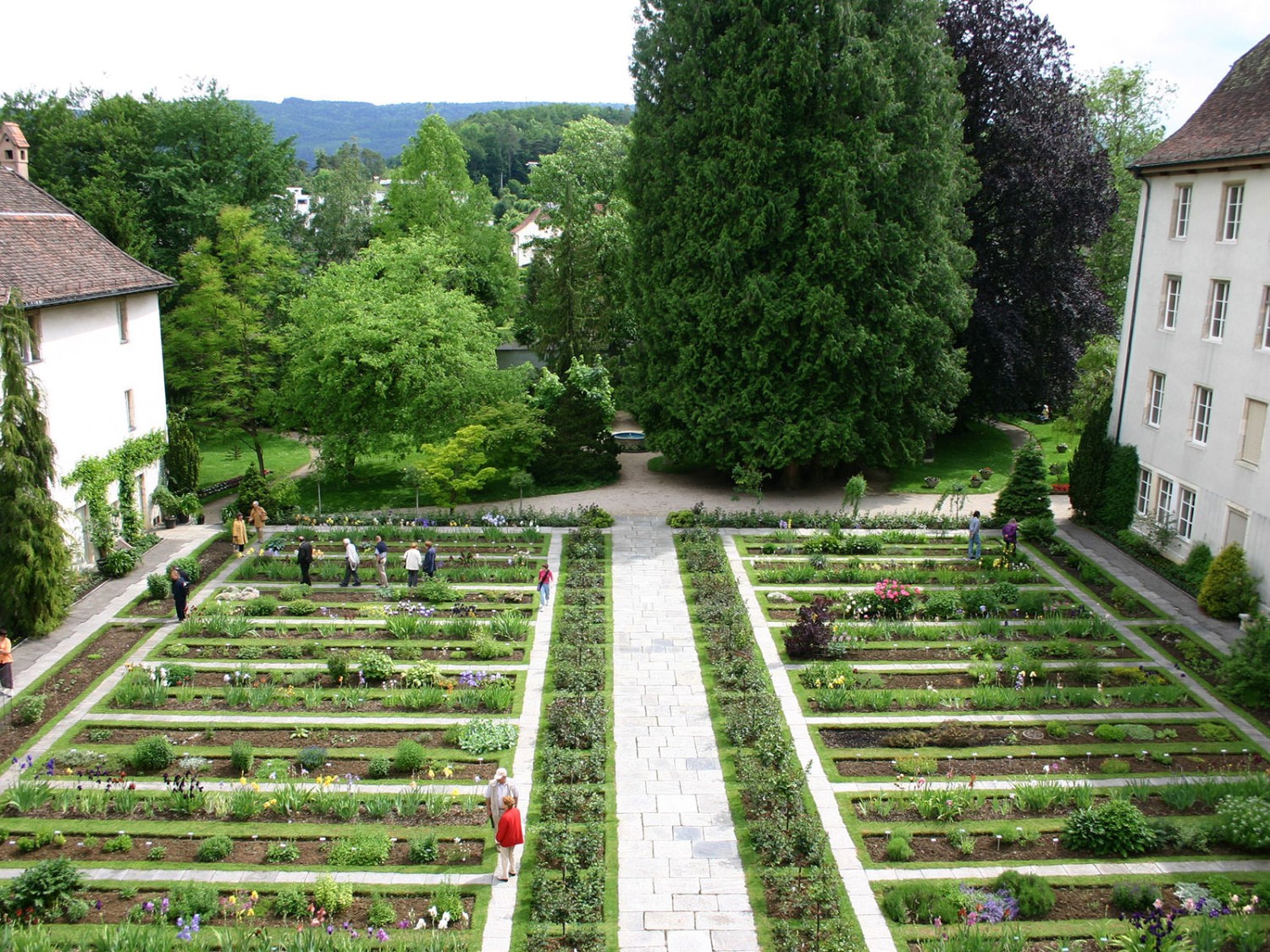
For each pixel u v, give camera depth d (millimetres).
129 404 31734
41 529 23047
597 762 17484
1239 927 13109
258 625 23812
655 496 36594
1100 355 39969
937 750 18219
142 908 13625
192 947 12914
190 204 47438
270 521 32500
